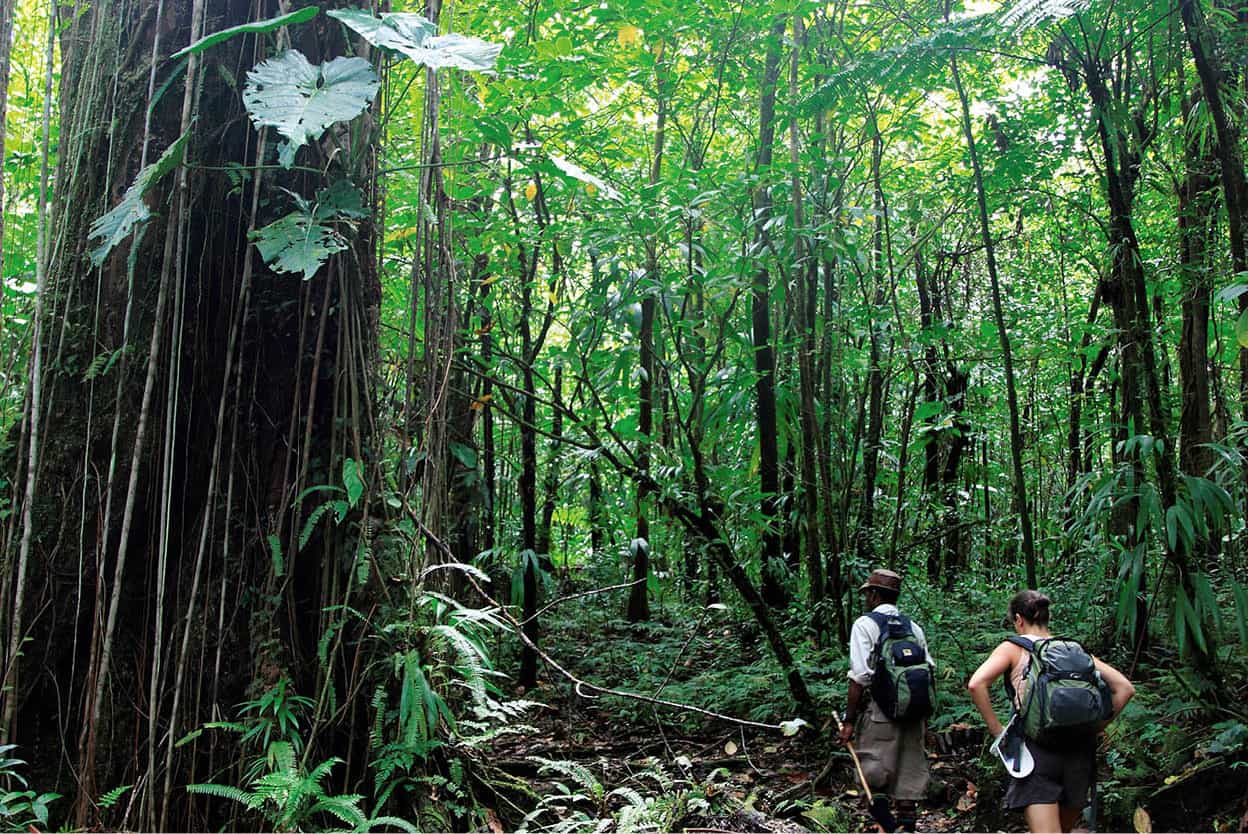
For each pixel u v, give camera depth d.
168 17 3.34
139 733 3.04
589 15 6.22
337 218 3.20
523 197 6.20
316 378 3.30
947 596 8.20
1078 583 6.62
